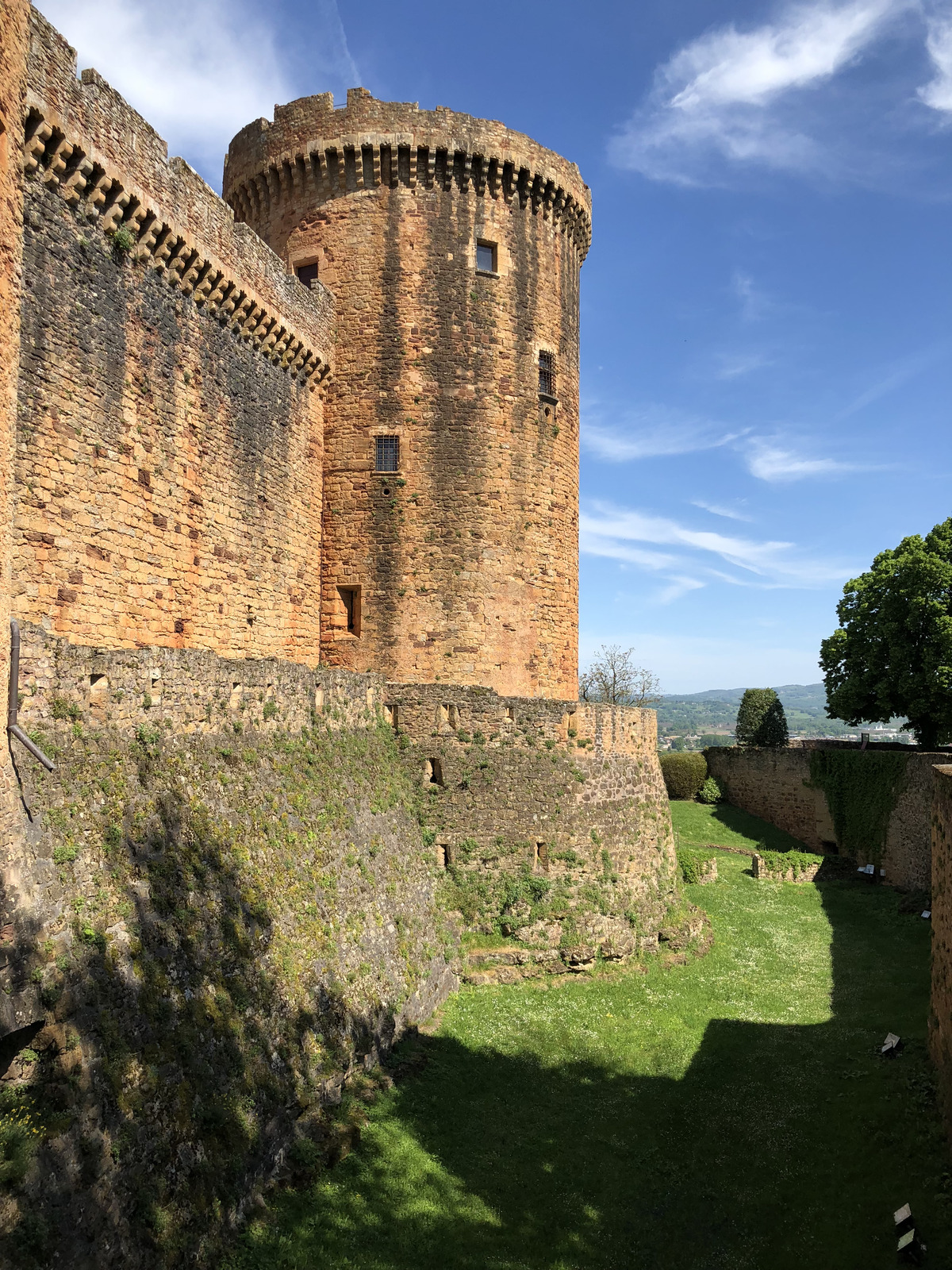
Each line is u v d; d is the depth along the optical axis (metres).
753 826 46.66
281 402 23.38
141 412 16.48
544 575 27.91
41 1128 8.65
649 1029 20.66
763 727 60.38
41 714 11.00
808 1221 13.18
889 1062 18.22
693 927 27.28
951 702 42.25
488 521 26.59
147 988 10.75
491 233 27.17
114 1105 9.55
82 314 14.70
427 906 22.11
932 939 18.80
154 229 16.55
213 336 19.52
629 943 24.94
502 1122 15.98
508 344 27.27
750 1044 20.03
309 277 27.48
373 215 26.58
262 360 22.20
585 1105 16.97
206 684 15.18
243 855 14.41
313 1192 12.43
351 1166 13.31
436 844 23.81
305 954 15.08
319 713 20.34
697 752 53.84
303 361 24.39
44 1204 8.32
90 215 14.86
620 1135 15.88
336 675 21.45
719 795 51.19
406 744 24.42
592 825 25.69
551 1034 19.98
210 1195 10.55
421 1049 18.03
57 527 14.03
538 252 28.16
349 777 20.48
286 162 27.12
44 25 13.44
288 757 17.97
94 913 10.50
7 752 10.02
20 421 13.18
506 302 27.28
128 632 16.03
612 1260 12.31
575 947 23.62
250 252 20.77
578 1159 15.00
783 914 32.44
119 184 15.26
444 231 26.66
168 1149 10.08
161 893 11.84
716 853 39.44
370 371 26.30
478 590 26.36
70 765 11.23
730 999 23.05
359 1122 14.43
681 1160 15.12
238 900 13.71
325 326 25.81
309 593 25.34
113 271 15.62
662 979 24.00
